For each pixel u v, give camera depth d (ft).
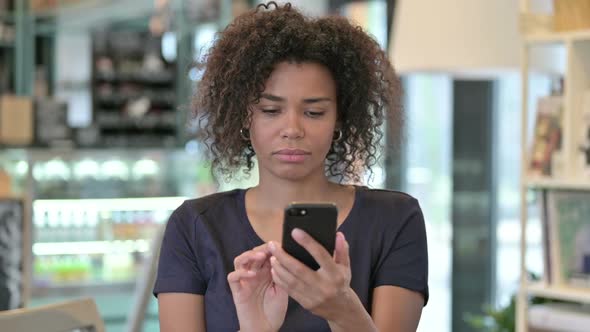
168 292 6.84
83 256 18.17
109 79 22.22
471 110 19.74
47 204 17.98
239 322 6.33
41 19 21.59
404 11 13.50
